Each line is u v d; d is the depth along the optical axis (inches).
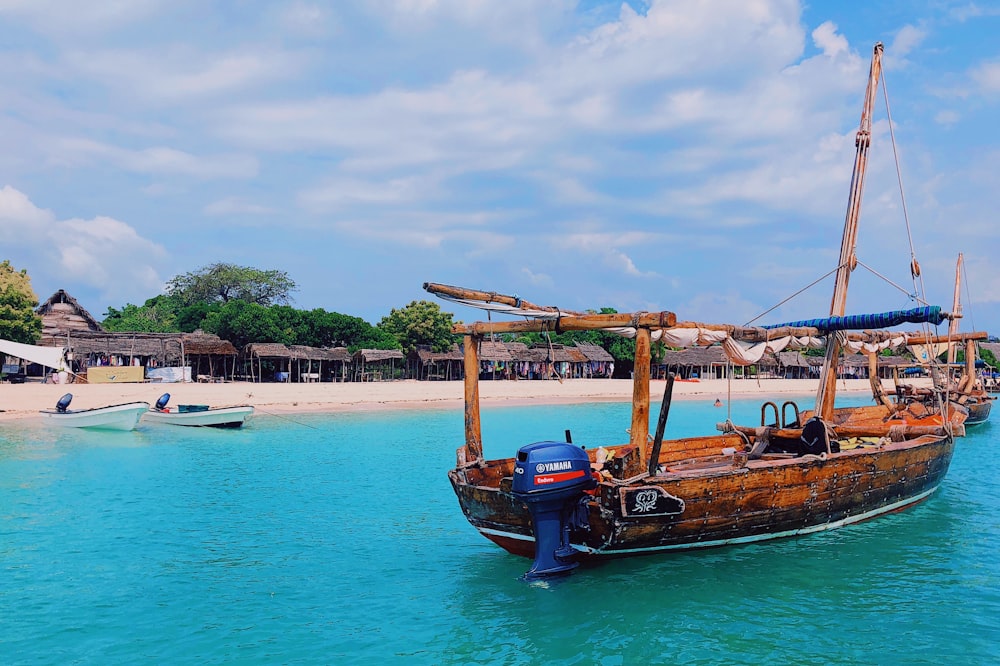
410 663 323.6
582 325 446.9
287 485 722.8
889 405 960.3
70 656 330.3
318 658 327.9
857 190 637.3
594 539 413.4
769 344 565.0
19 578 435.2
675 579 423.2
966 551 482.9
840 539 508.4
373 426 1302.9
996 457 935.7
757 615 374.6
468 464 472.7
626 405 1952.5
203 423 1211.2
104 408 1112.8
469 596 402.6
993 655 330.6
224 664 322.0
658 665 321.1
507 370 2598.4
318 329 2331.4
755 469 441.7
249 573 445.7
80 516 587.2
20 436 1070.4
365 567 456.4
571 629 358.3
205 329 2215.8
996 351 3189.0
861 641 344.5
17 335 1879.9
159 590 416.2
